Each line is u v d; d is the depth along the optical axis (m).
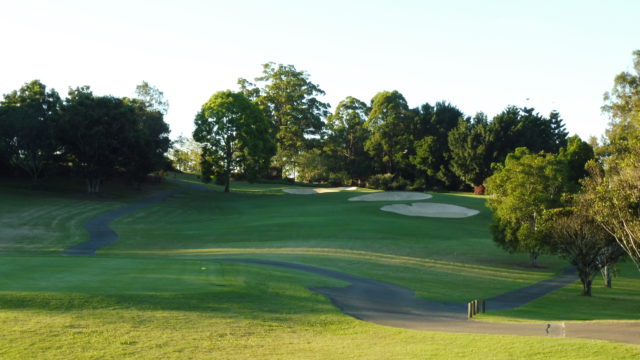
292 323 17.61
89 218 56.66
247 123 81.88
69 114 69.06
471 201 71.38
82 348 12.59
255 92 107.81
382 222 55.69
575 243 31.97
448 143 104.38
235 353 13.05
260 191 90.81
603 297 31.41
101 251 40.12
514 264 41.91
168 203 72.88
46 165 76.25
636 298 31.53
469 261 40.78
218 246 43.72
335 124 119.81
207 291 20.91
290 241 45.84
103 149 70.25
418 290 28.72
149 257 35.41
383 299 25.17
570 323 19.38
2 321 14.45
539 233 36.75
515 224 40.88
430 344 14.77
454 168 98.81
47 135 68.81
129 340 13.56
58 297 17.45
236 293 21.38
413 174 110.69
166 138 91.19
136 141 74.00
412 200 71.38
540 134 100.69
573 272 41.19
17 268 23.97
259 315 18.28
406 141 110.94
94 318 15.58
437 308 24.09
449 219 60.41
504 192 42.78
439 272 35.50
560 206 40.00
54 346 12.60
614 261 32.38
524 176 40.72
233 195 83.75
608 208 27.17
